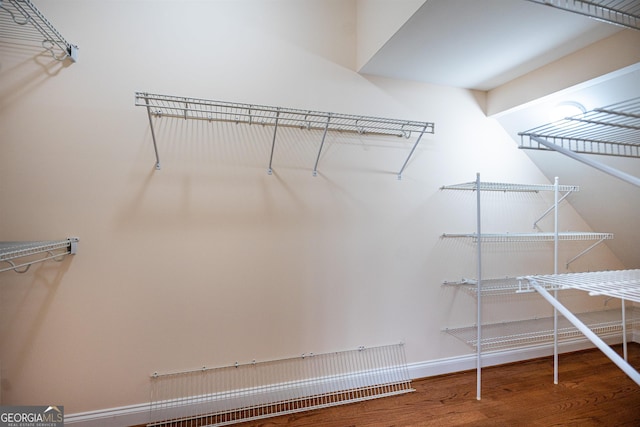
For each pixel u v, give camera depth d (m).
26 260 1.41
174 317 1.59
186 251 1.61
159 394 1.56
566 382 1.98
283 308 1.75
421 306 2.03
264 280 1.72
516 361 2.27
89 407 1.48
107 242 1.51
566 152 1.07
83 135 1.49
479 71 1.92
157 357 1.57
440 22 1.45
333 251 1.85
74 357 1.47
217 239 1.65
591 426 1.55
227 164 1.68
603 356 2.37
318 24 1.86
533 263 2.33
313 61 1.84
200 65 1.64
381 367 1.93
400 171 2.00
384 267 1.95
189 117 1.62
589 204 2.33
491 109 2.19
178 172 1.60
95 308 1.49
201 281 1.63
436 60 1.79
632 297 0.68
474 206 2.18
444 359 2.07
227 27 1.69
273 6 1.78
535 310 2.32
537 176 2.35
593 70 1.62
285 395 1.73
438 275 2.07
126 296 1.53
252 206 1.71
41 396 1.43
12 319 1.40
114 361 1.51
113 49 1.52
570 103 1.87
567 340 2.44
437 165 2.09
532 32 1.53
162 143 1.58
